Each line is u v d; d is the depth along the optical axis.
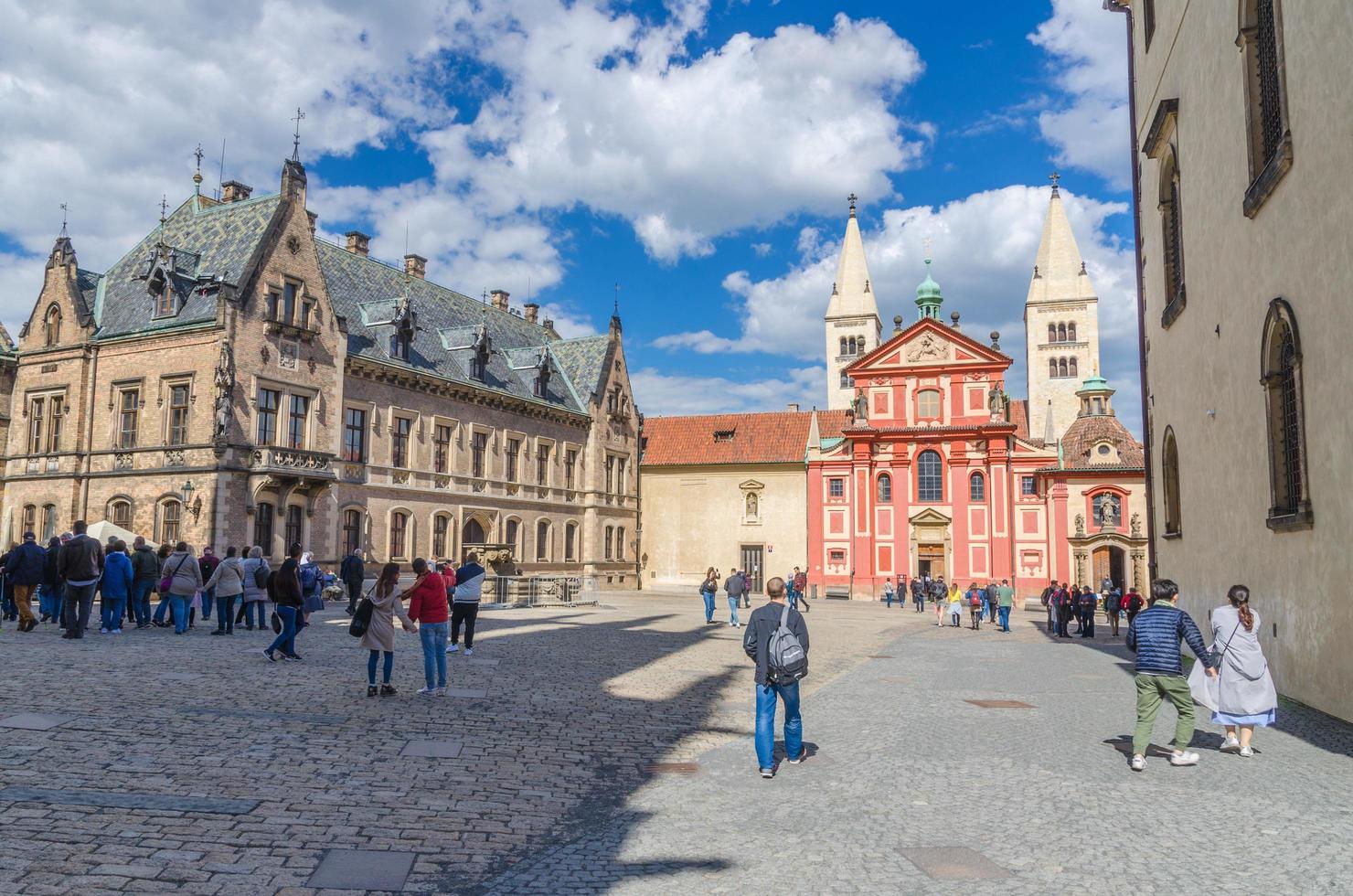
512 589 42.34
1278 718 15.16
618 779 10.63
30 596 23.98
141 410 44.84
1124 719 15.14
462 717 13.94
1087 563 63.91
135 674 16.64
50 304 48.09
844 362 116.56
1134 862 7.68
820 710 15.97
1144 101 29.70
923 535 69.12
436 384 55.28
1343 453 14.77
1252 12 19.09
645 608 48.06
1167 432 27.61
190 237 49.31
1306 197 16.00
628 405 76.38
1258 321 18.77
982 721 14.75
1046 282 115.06
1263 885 7.15
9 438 48.62
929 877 7.31
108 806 8.63
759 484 75.31
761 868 7.56
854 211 119.94
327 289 49.88
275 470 43.19
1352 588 14.52
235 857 7.49
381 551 50.97
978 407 69.62
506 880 7.22
